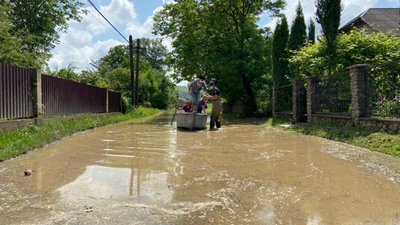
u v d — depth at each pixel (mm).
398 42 15141
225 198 4375
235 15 26906
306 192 4637
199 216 3736
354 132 9625
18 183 5066
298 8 18812
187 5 26422
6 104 9961
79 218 3643
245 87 25969
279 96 19078
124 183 5094
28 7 24766
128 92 38656
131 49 31328
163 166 6312
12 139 8195
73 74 23062
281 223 3551
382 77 9719
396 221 3576
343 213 3830
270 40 26266
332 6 13344
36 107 11578
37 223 3496
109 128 14758
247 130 13633
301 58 15781
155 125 16797
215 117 14383
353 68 10469
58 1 26594
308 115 14289
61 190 4719
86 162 6684
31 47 23156
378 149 7727
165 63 29422
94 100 19828
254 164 6465
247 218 3691
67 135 11281
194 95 14961
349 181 5164
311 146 8766
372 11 25109
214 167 6207
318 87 13680
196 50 26609
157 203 4164
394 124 8555
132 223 3514
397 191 4621
